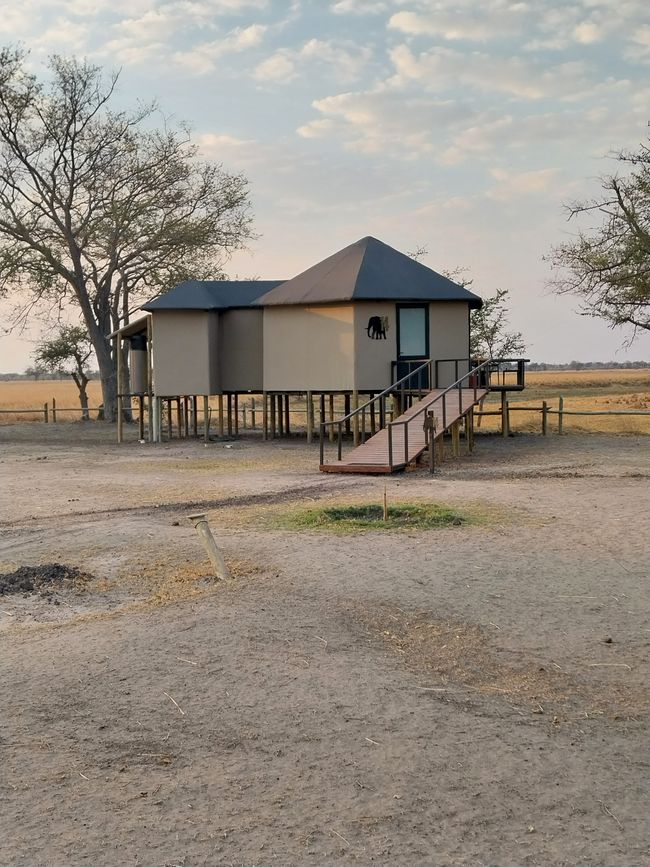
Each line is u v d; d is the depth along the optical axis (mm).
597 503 16000
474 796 5516
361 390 29562
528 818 5258
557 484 18750
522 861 4824
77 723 6699
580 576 10672
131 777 5832
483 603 9617
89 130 46125
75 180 46375
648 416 43219
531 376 143000
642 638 8430
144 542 13367
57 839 5094
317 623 9016
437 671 7703
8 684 7520
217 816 5324
